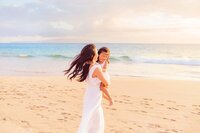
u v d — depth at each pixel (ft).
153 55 126.41
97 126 14.76
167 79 55.47
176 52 146.10
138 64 91.15
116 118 25.85
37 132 20.93
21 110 27.81
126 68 79.20
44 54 148.56
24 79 52.13
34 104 30.76
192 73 67.10
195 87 44.42
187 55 125.08
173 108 30.09
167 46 208.13
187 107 30.60
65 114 26.76
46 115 26.18
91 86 14.85
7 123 22.88
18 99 33.24
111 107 30.32
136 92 39.65
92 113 14.67
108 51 15.43
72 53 160.04
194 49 169.68
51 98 34.32
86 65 14.85
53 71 70.38
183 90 41.68
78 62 14.90
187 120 25.49
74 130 21.77
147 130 22.31
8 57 126.62
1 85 43.73
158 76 61.41
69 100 33.37
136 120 25.22
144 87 44.29
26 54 149.28
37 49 209.05
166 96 36.88
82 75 14.92
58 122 23.94
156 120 25.34
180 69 75.66
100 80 14.71
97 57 15.20
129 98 35.27
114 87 44.09
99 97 14.84
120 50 168.96
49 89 40.75
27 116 25.55
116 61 102.73
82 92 38.70
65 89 40.93
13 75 62.39
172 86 45.62
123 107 30.37
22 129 21.40
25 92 37.96
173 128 23.04
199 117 26.53
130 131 21.91
